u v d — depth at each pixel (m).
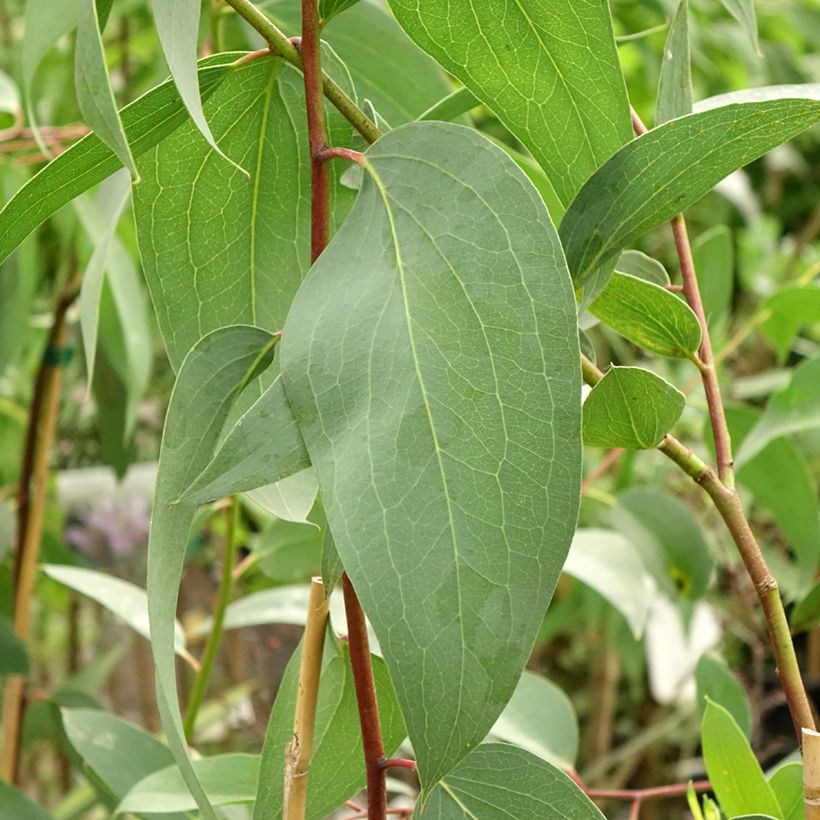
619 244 0.59
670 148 0.57
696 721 1.70
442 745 0.52
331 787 0.65
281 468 0.55
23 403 1.57
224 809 0.73
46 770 1.92
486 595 0.52
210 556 1.54
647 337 0.65
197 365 0.58
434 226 0.55
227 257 0.63
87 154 0.59
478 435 0.53
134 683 1.87
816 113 0.56
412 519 0.53
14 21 1.65
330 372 0.54
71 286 1.15
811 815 0.60
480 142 0.55
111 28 1.49
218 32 0.82
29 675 0.97
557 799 0.61
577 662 1.92
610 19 0.59
